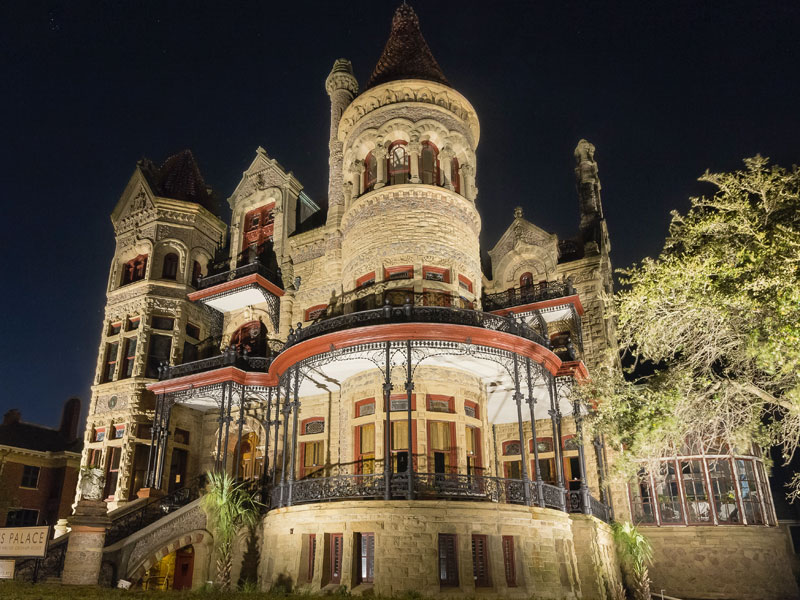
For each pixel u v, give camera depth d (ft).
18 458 115.75
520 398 59.11
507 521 53.21
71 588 41.09
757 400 44.86
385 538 50.78
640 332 43.01
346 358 63.31
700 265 38.83
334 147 92.32
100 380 92.99
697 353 42.50
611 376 46.91
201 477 84.28
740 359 41.91
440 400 67.51
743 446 45.29
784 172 40.24
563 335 86.02
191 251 98.94
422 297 70.23
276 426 70.74
